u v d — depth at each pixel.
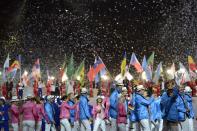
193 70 25.03
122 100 15.88
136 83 17.95
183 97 13.86
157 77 23.59
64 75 23.84
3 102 18.16
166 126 12.73
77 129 17.36
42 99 18.47
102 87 24.73
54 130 17.38
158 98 16.73
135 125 15.67
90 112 17.97
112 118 16.14
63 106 16.61
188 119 15.93
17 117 17.77
